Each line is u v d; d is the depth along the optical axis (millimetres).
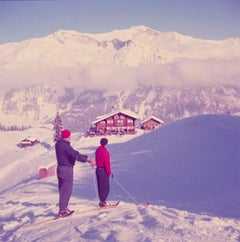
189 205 19172
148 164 36719
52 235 8422
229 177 28656
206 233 7781
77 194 24094
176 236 7477
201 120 53281
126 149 47594
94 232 8109
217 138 43062
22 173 63188
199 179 29328
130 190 27234
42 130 190875
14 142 143250
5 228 10000
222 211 16797
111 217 9695
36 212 11516
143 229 8094
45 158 71750
